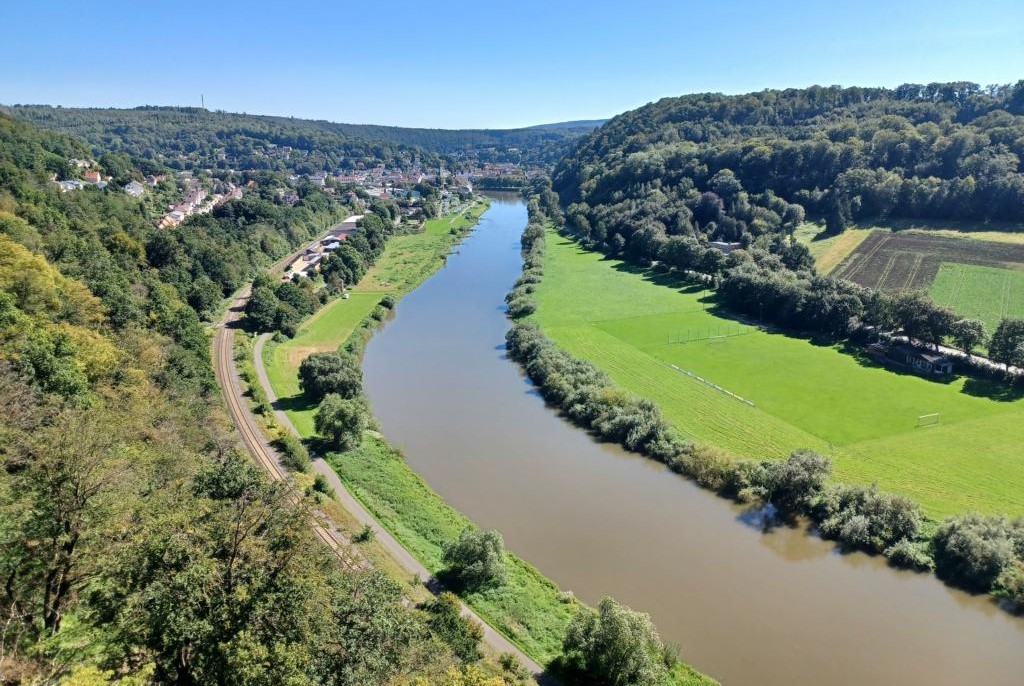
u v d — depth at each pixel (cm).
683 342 12588
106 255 10994
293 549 3681
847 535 6525
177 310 10825
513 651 4859
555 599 5578
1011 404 9244
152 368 7781
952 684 4822
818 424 8844
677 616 5506
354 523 6384
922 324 11169
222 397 9238
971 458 7769
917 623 5459
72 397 5541
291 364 11525
